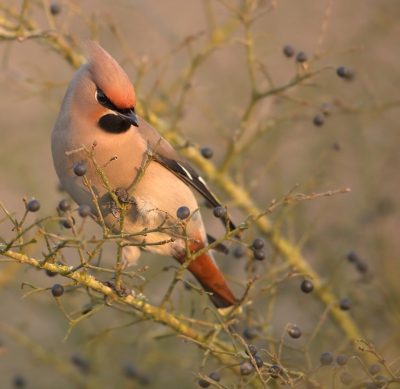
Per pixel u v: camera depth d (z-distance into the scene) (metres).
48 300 11.18
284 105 13.43
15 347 11.98
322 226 12.96
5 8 10.51
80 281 7.04
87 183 6.71
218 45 10.82
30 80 10.79
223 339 9.21
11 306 12.36
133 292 7.69
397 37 13.36
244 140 11.49
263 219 10.73
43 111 14.26
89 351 10.48
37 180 13.38
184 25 15.42
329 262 11.79
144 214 8.54
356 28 13.95
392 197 12.77
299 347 8.55
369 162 12.48
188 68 12.02
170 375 11.08
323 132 13.31
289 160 13.87
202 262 8.97
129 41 14.50
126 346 11.15
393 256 11.84
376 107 10.68
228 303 9.08
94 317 11.40
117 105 8.09
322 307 10.26
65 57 10.70
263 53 10.95
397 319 9.30
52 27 10.27
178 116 10.73
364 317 10.52
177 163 8.89
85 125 8.20
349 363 8.89
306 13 14.05
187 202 8.89
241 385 6.63
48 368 11.99
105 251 12.45
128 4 12.53
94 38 10.34
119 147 8.24
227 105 12.39
